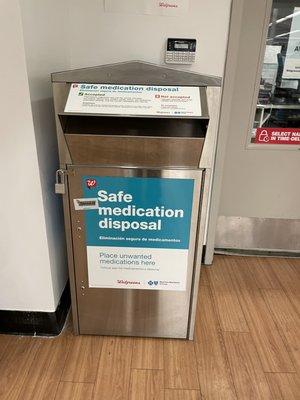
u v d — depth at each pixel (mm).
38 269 1431
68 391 1316
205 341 1573
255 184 2137
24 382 1350
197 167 1216
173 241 1345
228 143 2016
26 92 1125
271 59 1826
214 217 2047
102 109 1106
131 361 1455
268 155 2051
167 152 1178
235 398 1308
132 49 1634
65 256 1685
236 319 1718
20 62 1085
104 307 1506
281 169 2090
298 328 1670
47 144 1336
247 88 1865
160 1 1538
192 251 1366
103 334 1581
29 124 1172
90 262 1402
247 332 1636
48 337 1571
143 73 1153
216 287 1969
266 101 1925
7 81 1110
